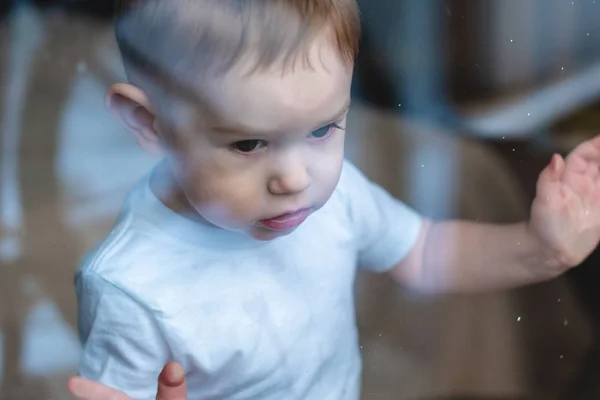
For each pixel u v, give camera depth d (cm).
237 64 64
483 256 93
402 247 95
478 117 134
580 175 89
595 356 110
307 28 65
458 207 121
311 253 83
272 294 80
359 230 89
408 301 102
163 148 73
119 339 75
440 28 131
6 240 137
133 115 74
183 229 76
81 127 156
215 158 69
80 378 68
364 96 136
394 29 129
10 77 173
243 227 73
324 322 84
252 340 79
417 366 107
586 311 111
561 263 90
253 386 81
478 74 135
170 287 75
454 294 106
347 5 68
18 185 148
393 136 132
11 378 117
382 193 96
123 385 76
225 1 65
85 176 148
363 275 98
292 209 70
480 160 129
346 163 93
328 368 87
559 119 130
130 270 75
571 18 128
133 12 70
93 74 168
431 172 127
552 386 110
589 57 129
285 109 65
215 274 77
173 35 67
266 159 68
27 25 188
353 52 70
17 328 124
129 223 78
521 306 112
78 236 139
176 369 66
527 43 131
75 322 126
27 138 157
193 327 76
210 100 66
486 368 110
